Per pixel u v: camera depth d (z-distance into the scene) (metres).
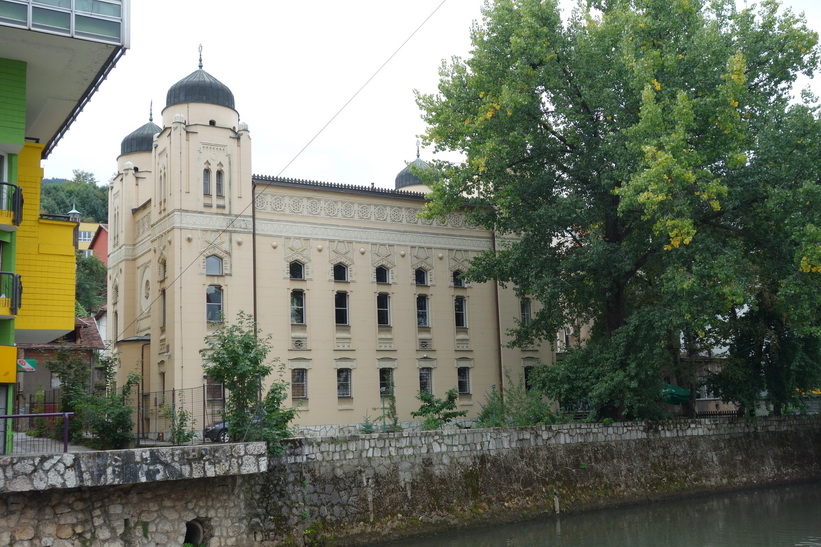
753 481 34.22
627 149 28.55
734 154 26.47
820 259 25.69
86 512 18.06
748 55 29.58
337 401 37.94
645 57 28.06
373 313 39.66
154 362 36.97
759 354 36.56
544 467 28.36
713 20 28.41
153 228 38.34
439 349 41.38
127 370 38.34
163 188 37.34
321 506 22.59
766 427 36.03
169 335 35.12
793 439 36.91
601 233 33.81
